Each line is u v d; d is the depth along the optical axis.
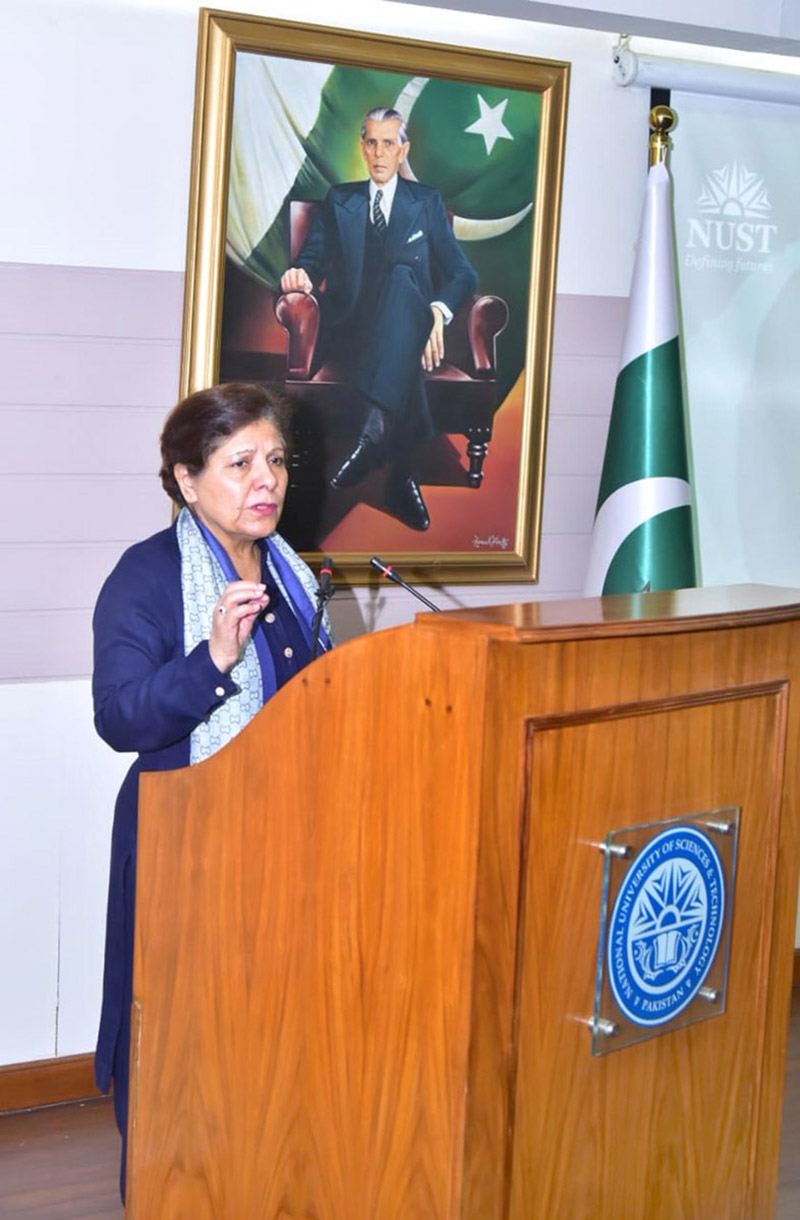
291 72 2.99
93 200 2.87
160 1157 1.75
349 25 3.08
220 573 2.21
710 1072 1.64
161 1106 1.75
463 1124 1.37
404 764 1.43
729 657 1.57
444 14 3.18
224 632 1.88
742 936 1.66
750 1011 1.68
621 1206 1.55
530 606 1.51
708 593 1.74
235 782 1.63
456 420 3.30
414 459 3.26
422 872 1.41
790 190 3.56
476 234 3.25
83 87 2.83
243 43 2.92
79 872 3.04
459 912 1.37
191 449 2.15
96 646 2.14
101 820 3.04
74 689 2.98
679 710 1.53
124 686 2.02
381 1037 1.48
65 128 2.83
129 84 2.87
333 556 3.20
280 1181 1.62
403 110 3.12
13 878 2.98
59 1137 2.91
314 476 3.15
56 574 2.95
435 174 3.18
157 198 2.93
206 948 1.68
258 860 1.61
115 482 2.97
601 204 3.43
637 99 3.42
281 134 3.00
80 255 2.88
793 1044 3.48
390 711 1.44
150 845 1.72
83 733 3.00
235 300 3.02
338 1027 1.54
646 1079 1.56
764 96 3.45
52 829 3.00
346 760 1.50
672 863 1.54
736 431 3.57
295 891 1.58
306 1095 1.58
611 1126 1.52
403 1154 1.46
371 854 1.48
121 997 2.13
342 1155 1.54
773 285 3.56
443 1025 1.40
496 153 3.24
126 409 2.96
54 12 2.79
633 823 1.49
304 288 3.08
